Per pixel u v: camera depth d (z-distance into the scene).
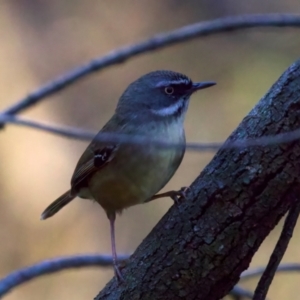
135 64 16.06
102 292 6.94
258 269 8.54
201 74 15.55
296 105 6.13
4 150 15.18
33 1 16.89
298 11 16.11
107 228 14.55
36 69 16.33
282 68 15.18
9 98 15.95
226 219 6.31
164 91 8.48
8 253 14.34
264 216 6.25
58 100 15.80
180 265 6.45
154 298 6.53
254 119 6.34
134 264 6.71
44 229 14.57
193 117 15.00
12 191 14.91
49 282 13.90
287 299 12.29
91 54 16.47
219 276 6.40
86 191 9.09
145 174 7.95
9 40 16.50
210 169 6.52
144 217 14.31
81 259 8.29
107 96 15.99
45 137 15.41
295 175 6.12
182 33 9.10
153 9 16.67
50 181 15.12
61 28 16.70
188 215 6.51
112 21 16.70
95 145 8.29
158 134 8.12
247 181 6.23
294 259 12.70
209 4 16.39
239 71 15.34
